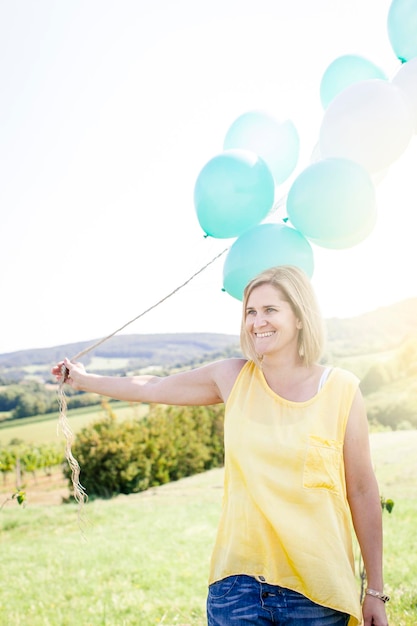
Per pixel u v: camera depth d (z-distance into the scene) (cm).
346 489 196
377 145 241
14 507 861
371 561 193
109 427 937
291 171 292
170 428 961
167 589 507
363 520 194
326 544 178
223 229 254
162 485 930
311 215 236
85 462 915
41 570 583
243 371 204
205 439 996
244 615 176
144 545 647
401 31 260
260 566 181
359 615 179
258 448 186
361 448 192
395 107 240
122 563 588
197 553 607
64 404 251
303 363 200
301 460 183
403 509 660
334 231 238
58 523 773
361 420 192
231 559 184
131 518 769
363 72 275
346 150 245
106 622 440
